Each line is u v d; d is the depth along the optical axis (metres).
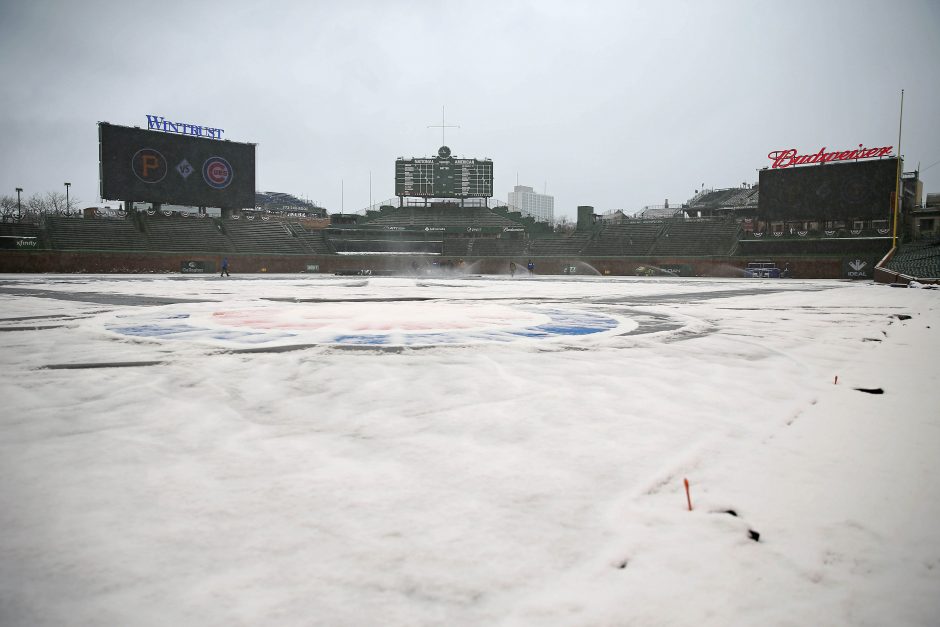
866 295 30.88
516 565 3.09
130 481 4.28
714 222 79.38
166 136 71.00
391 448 5.07
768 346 11.73
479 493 4.05
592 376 8.41
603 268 76.94
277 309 20.67
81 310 19.91
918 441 5.23
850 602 2.74
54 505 3.85
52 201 121.50
